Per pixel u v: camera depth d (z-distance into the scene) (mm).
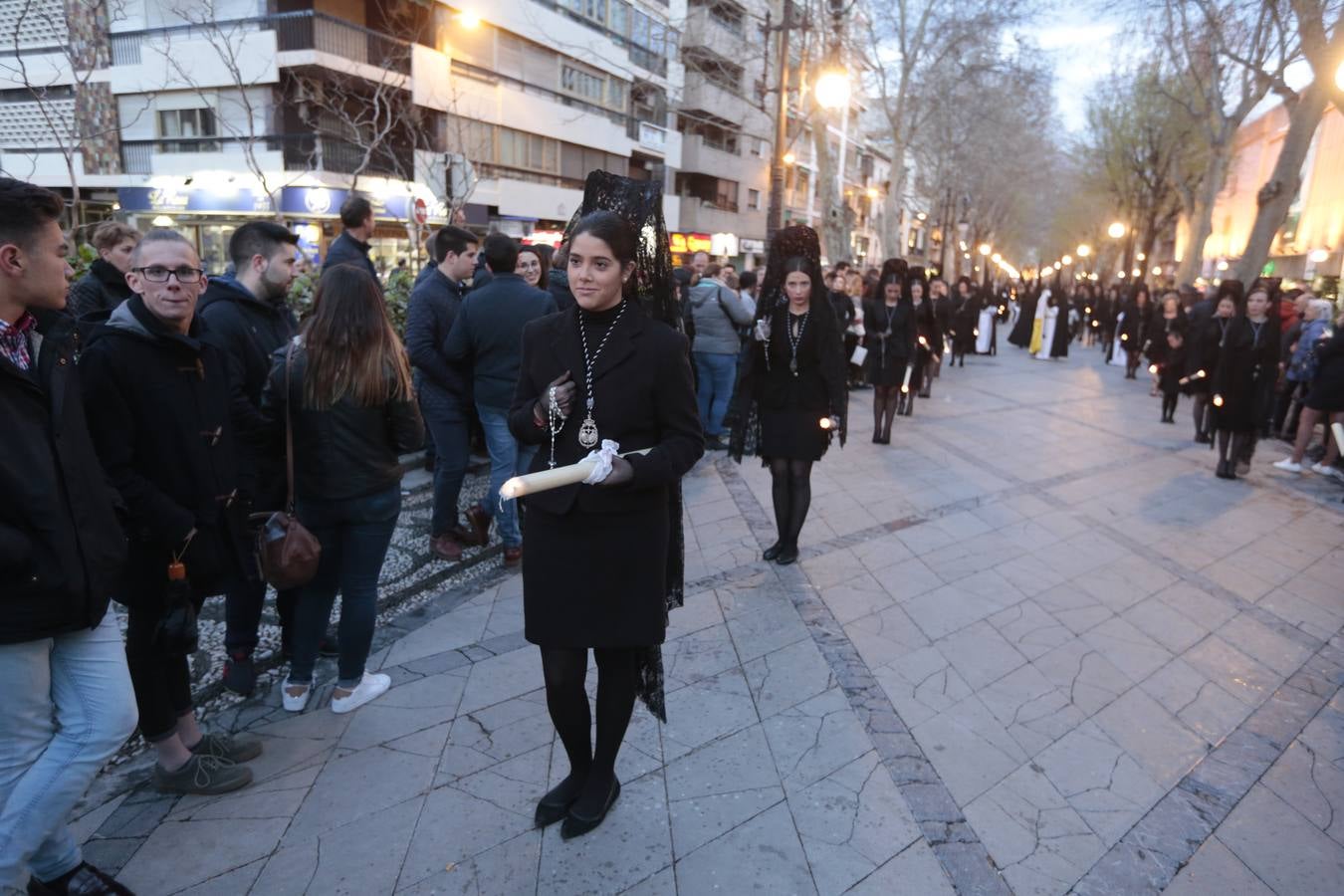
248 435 2955
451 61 20672
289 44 17016
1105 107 28375
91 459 1952
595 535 2324
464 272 4730
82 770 1958
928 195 37906
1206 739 3178
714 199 35094
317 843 2447
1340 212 23719
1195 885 2400
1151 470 7688
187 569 2533
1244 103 18266
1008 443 8703
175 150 18375
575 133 25594
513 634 3885
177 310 2424
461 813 2600
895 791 2762
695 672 3547
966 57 23297
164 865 2338
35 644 1842
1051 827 2623
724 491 6445
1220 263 36750
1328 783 2930
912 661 3699
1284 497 6832
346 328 2836
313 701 3258
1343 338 7293
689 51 25719
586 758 2609
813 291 4555
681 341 2381
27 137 18344
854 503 6191
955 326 16172
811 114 18109
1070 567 4969
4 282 1770
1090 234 53875
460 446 4664
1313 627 4238
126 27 17844
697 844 2480
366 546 3055
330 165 17797
